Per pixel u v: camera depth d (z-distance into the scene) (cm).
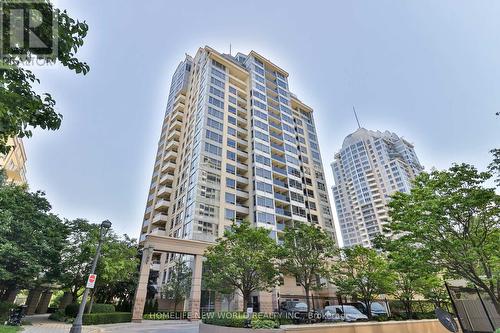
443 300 2427
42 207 2258
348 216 13188
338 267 2295
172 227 4112
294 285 3556
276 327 1213
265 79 6109
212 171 4050
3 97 418
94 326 1780
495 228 1102
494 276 1065
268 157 4791
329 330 1179
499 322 1362
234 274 1880
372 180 12531
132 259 2509
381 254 2088
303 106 6919
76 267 2323
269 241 2053
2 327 1359
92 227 2523
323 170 6112
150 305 2883
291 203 4688
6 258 1742
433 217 1088
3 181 2059
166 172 5006
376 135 13675
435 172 1223
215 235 3544
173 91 6631
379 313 2366
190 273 3297
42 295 3594
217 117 4656
